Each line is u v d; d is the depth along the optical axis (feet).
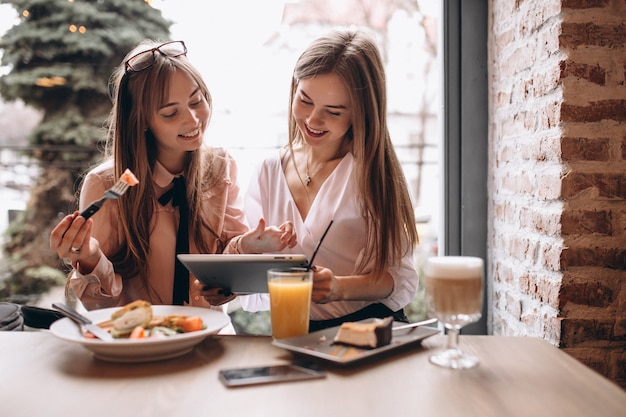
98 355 3.57
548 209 5.31
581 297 5.07
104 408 2.85
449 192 7.00
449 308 3.43
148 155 5.42
